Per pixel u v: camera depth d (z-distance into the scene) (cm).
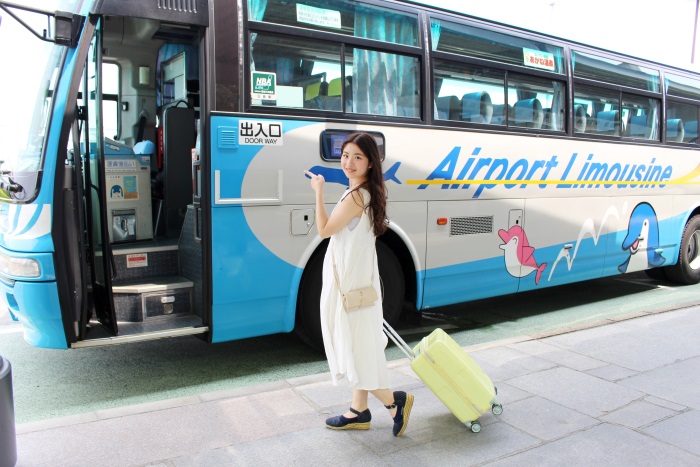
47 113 405
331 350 332
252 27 435
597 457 324
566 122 652
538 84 623
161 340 562
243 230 439
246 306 450
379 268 518
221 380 459
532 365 468
